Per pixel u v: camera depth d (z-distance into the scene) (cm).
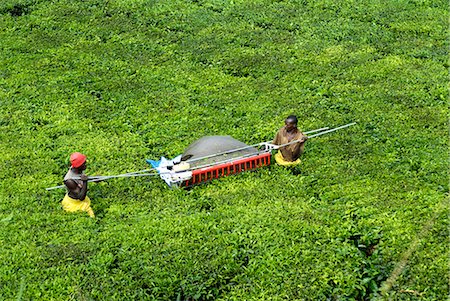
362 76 1873
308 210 1304
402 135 1570
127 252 1196
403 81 1841
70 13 2270
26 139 1581
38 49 2042
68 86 1836
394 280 1118
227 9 2319
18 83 1842
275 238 1222
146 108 1730
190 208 1330
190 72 1917
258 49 2045
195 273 1149
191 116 1694
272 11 2298
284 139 1451
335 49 2038
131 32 2153
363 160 1477
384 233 1231
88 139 1583
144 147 1561
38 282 1123
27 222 1270
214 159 1430
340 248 1196
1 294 1095
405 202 1320
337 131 1600
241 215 1295
